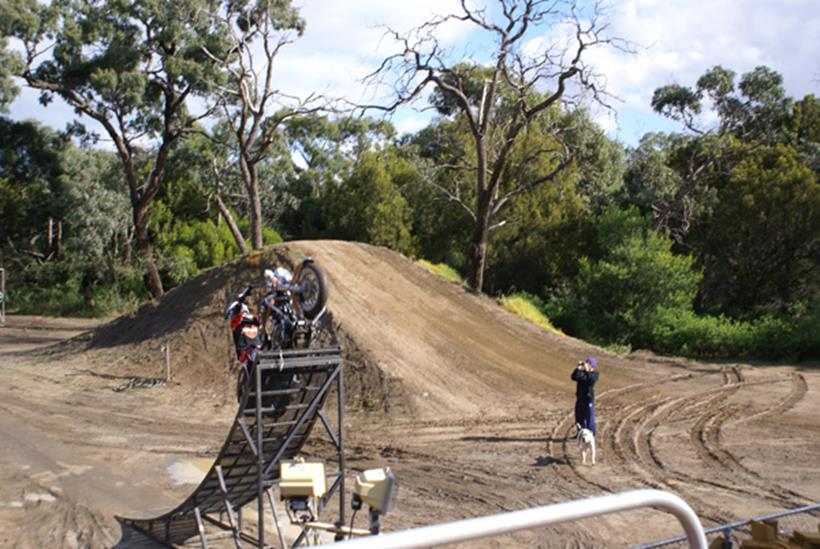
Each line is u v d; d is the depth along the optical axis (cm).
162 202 5741
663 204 4812
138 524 1113
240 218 6119
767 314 3853
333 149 7488
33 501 1240
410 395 1967
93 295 5031
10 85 3900
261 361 857
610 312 3659
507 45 3241
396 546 213
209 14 4025
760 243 4303
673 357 3225
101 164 6100
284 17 3922
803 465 1434
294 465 819
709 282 4688
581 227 4566
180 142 5134
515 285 4678
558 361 2519
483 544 1019
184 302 2617
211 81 4050
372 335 2219
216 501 1011
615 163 5528
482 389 2116
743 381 2436
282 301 966
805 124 5344
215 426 1803
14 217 5712
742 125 5162
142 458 1522
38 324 4388
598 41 3066
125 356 2406
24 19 3906
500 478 1366
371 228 4984
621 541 1028
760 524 526
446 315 2625
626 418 1872
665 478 1350
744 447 1578
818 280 4238
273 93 3953
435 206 5084
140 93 4106
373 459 1517
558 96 3206
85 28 4088
